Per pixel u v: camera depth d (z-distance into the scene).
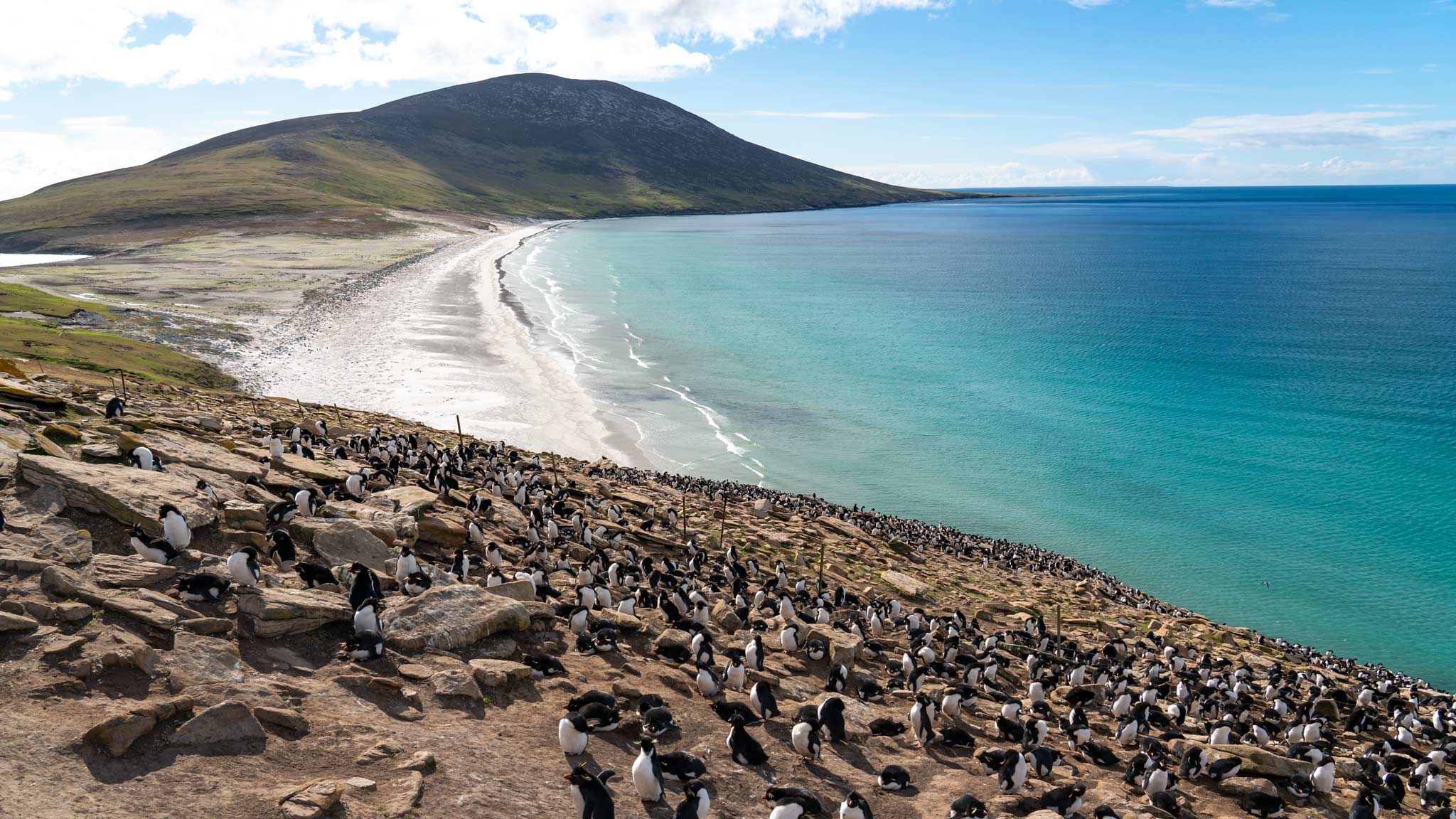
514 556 26.45
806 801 14.80
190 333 92.62
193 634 15.21
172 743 12.59
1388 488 67.62
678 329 123.38
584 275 180.00
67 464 19.94
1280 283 189.75
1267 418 85.56
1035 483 68.69
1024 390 95.88
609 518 36.97
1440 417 85.56
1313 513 63.44
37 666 13.23
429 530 24.88
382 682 15.77
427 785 13.26
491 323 115.69
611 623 21.80
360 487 27.80
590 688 18.36
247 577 17.31
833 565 40.25
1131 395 93.81
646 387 89.06
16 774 10.98
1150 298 167.25
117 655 13.69
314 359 87.81
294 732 13.77
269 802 11.73
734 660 20.16
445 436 55.00
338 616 17.53
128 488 19.27
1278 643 44.19
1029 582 47.66
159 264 158.50
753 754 16.98
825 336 123.56
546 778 14.49
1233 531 60.62
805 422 81.56
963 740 20.16
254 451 29.42
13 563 15.69
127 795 11.32
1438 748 27.77
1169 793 18.75
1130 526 61.59
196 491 20.53
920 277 198.75
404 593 19.95
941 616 34.09
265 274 147.88
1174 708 25.78
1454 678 44.69
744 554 37.78
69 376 46.66
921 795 17.27
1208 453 75.62
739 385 93.19
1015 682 27.38
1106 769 21.12
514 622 19.55
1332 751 25.53
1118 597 48.09
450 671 16.83
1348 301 162.00
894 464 72.00
